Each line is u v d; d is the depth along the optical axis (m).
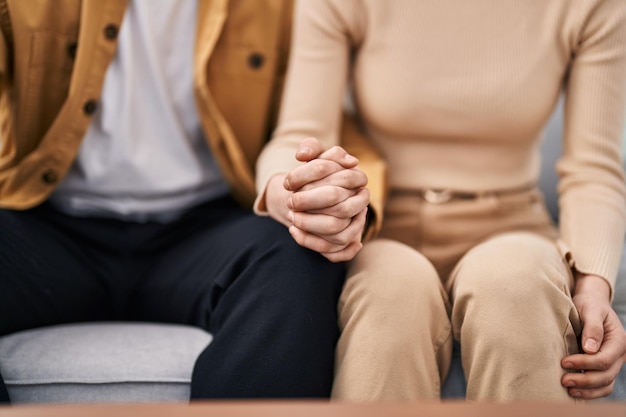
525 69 1.14
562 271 0.99
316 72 1.20
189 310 1.13
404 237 1.18
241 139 1.32
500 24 1.14
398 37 1.17
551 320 0.91
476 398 0.91
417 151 1.21
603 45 1.12
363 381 0.90
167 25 1.22
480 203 1.18
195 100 1.23
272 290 0.95
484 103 1.15
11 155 1.21
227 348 0.94
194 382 0.94
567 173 1.17
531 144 1.23
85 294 1.16
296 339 0.92
